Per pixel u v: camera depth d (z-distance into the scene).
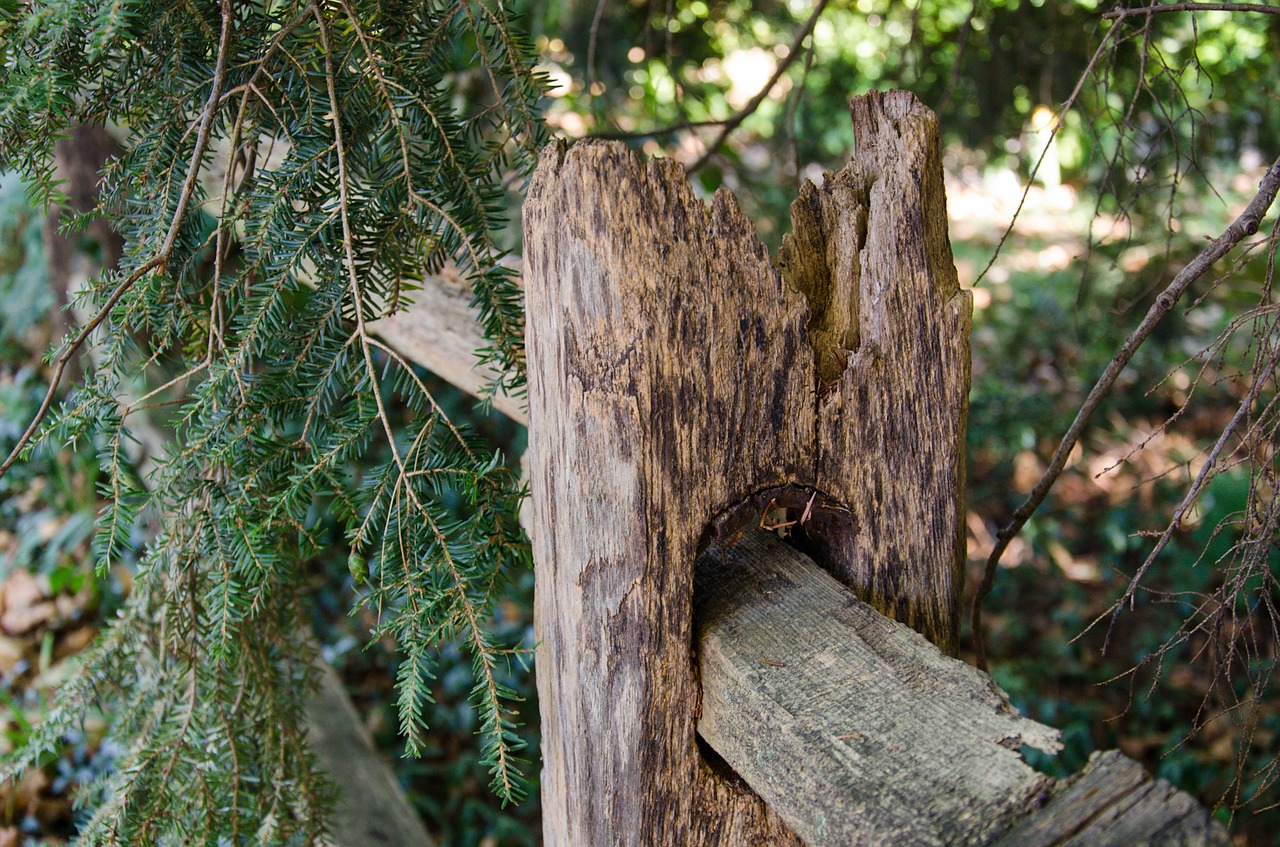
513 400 0.83
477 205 0.73
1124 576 0.79
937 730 0.60
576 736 0.69
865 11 1.79
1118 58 1.32
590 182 0.63
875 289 0.68
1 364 2.10
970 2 1.57
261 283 0.72
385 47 0.71
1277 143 1.66
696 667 0.67
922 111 0.69
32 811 1.33
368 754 1.25
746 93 2.77
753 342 0.66
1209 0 0.98
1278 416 0.74
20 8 0.68
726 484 0.66
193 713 0.81
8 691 1.57
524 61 0.74
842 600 0.66
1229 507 1.81
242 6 0.72
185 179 0.72
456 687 1.71
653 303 0.64
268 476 0.73
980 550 2.18
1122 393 2.36
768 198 1.81
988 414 2.36
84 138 1.33
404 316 0.95
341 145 0.69
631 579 0.66
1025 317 2.72
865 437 0.68
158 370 1.28
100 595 1.72
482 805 1.56
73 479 1.91
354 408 0.73
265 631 0.85
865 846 0.58
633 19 1.74
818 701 0.62
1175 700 1.76
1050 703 1.75
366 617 1.81
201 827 0.81
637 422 0.64
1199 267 0.76
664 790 0.67
